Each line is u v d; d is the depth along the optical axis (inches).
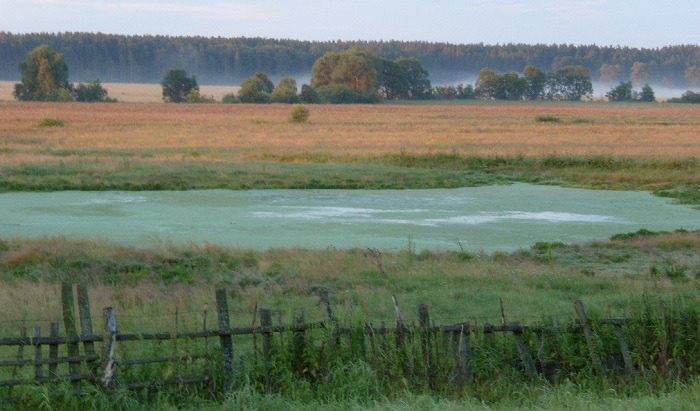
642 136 4500.5
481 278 1097.4
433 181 2452.0
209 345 657.6
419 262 1224.8
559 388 606.9
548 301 940.0
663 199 2164.1
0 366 602.5
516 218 1796.3
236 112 7273.6
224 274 1125.1
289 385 588.7
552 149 3422.7
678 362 653.3
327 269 1141.7
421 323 637.9
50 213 1749.5
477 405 564.7
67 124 5004.9
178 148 3390.7
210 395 587.2
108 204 1898.4
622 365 666.2
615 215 1872.5
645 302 708.0
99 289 993.5
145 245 1362.0
